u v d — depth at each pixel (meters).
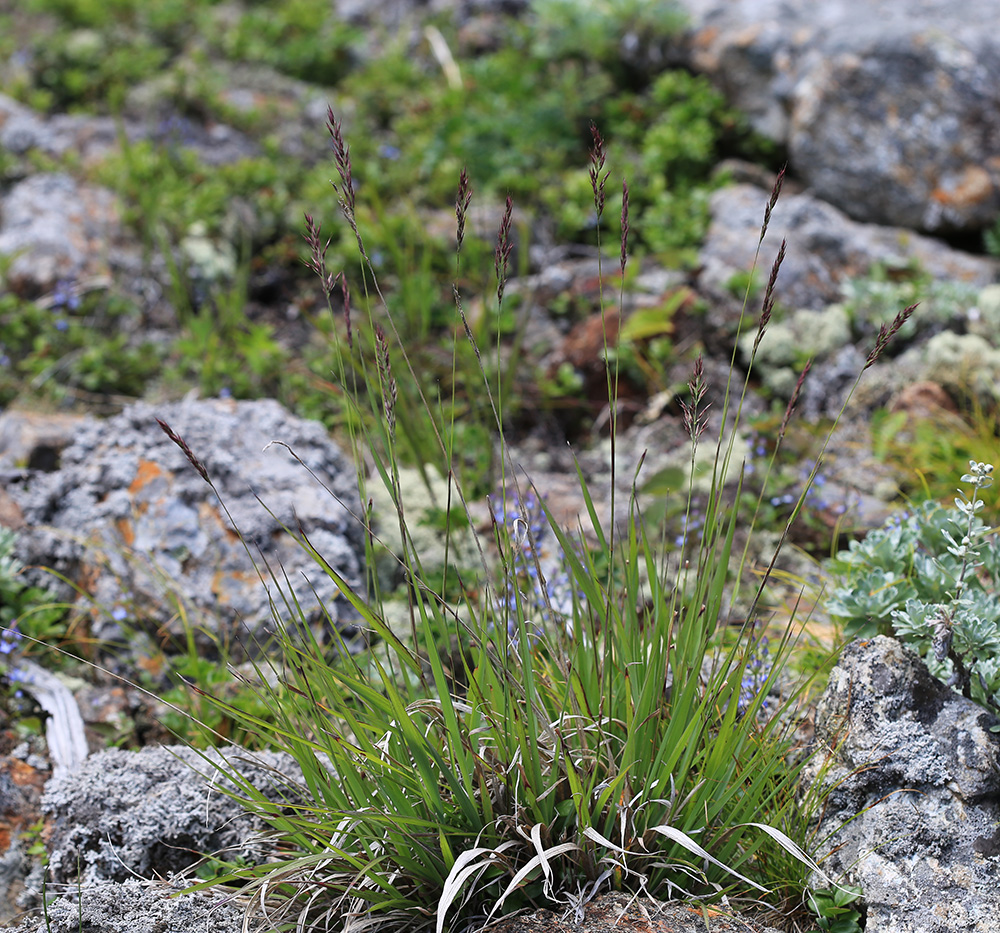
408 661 1.63
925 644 1.73
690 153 3.02
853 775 1.68
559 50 3.39
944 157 2.77
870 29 2.87
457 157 3.10
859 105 2.84
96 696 1.87
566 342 2.50
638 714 1.61
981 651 1.71
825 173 2.91
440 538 2.03
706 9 3.22
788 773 1.66
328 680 1.65
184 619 1.87
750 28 3.09
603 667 1.65
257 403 2.09
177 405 2.08
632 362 2.45
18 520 2.00
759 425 2.26
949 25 2.88
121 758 1.76
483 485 2.15
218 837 1.73
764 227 1.57
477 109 3.27
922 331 2.44
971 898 1.62
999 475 2.02
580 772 1.63
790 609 1.91
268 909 1.64
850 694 1.70
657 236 2.77
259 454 2.03
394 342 2.47
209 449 2.02
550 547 1.98
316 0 3.97
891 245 2.76
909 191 2.81
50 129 3.20
